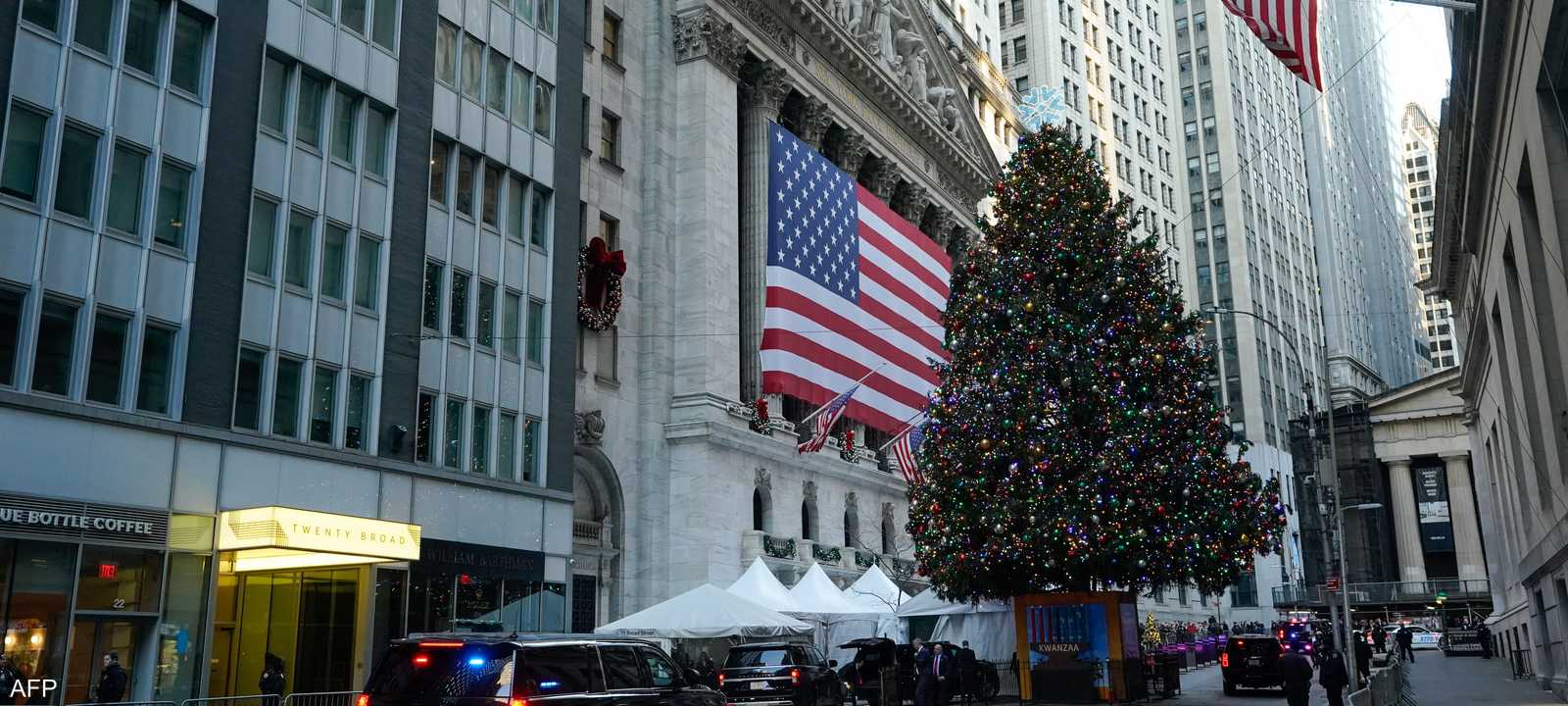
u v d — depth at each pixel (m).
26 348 22.17
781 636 31.92
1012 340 32.03
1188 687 39.06
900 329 51.59
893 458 55.25
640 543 40.00
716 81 44.75
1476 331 36.88
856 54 52.94
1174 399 31.30
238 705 24.22
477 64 34.34
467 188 33.53
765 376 43.81
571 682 13.02
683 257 42.97
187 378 24.86
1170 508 29.78
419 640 12.80
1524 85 19.81
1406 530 87.12
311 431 27.62
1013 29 94.75
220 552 25.09
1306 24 17.09
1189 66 119.94
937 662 25.78
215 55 26.42
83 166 23.77
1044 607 31.17
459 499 31.28
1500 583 52.25
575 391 37.28
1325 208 140.00
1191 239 115.25
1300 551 92.06
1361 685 34.66
